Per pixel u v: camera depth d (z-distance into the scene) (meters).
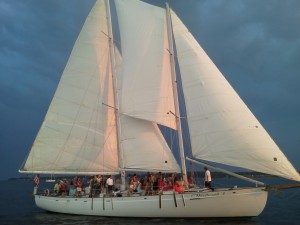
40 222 24.84
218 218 22.41
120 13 28.03
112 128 29.34
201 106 23.38
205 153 22.78
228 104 22.91
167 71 25.94
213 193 21.94
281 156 21.44
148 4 27.16
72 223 23.55
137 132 26.44
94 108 29.42
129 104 26.25
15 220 27.38
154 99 25.75
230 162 22.11
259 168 21.55
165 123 25.22
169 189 23.56
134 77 26.42
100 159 28.83
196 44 24.80
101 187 26.56
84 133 29.20
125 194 24.67
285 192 54.84
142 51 26.58
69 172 28.97
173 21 25.30
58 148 29.17
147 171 25.89
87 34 29.98
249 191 21.72
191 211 22.30
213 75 23.80
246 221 22.09
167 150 25.55
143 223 22.19
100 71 29.80
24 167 29.19
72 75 29.69
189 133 23.53
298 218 25.92
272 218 26.00
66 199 27.22
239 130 22.28
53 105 29.53
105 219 24.42
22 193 67.75
